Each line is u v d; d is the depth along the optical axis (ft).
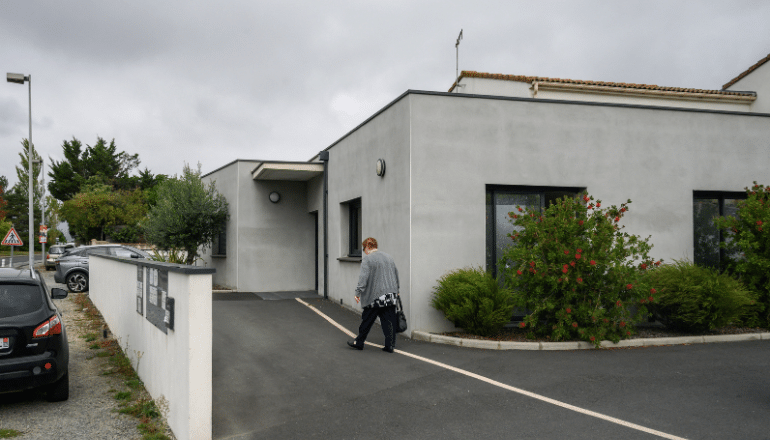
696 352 23.89
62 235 205.16
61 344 17.57
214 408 16.34
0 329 16.38
